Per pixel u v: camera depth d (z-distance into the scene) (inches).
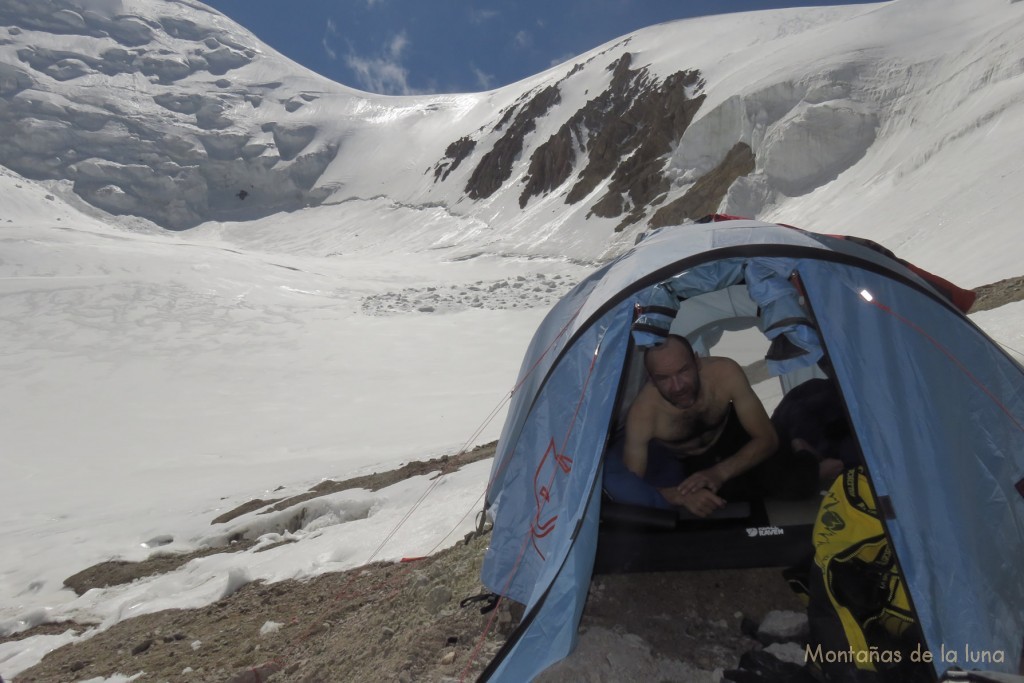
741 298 166.6
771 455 144.3
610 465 148.6
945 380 125.0
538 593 118.6
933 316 129.3
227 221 5044.3
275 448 756.0
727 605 141.0
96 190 5152.6
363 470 481.4
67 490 657.6
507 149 3659.0
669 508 143.4
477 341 1221.7
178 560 350.0
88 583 343.9
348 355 1173.1
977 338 134.4
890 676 108.7
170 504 515.8
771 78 2113.7
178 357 1182.3
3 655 267.7
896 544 111.2
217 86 6235.2
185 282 1551.4
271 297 1523.1
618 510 141.8
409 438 699.4
